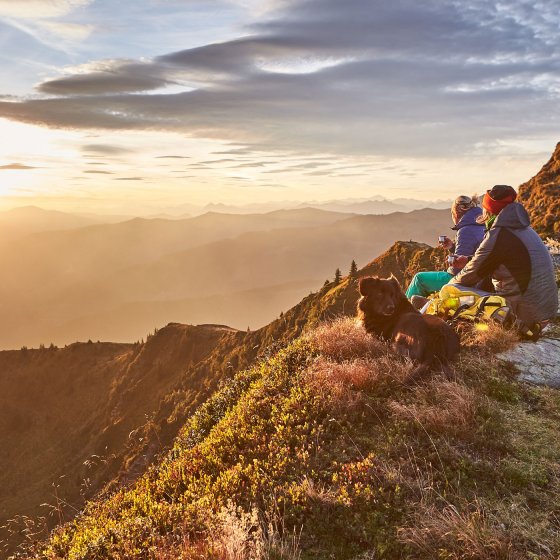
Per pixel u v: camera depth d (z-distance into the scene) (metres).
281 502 4.61
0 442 178.00
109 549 4.73
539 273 6.99
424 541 3.91
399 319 6.96
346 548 4.08
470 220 8.29
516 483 4.54
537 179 22.41
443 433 5.23
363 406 5.88
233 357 128.25
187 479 6.00
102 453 130.50
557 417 5.58
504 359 6.81
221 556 3.96
